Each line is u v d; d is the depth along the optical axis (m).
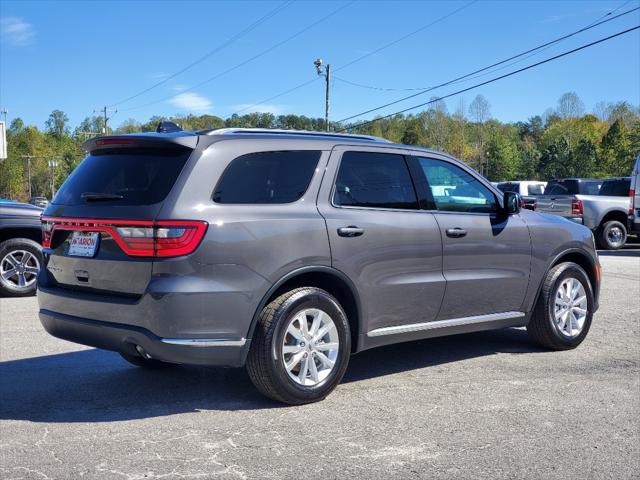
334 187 4.80
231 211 4.27
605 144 103.94
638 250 17.38
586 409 4.53
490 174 124.75
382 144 5.20
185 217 4.12
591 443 3.93
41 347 6.29
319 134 4.98
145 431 4.11
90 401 4.70
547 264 6.05
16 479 3.43
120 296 4.30
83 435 4.04
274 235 4.37
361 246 4.78
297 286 4.69
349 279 4.73
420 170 5.35
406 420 4.30
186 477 3.45
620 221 17.47
